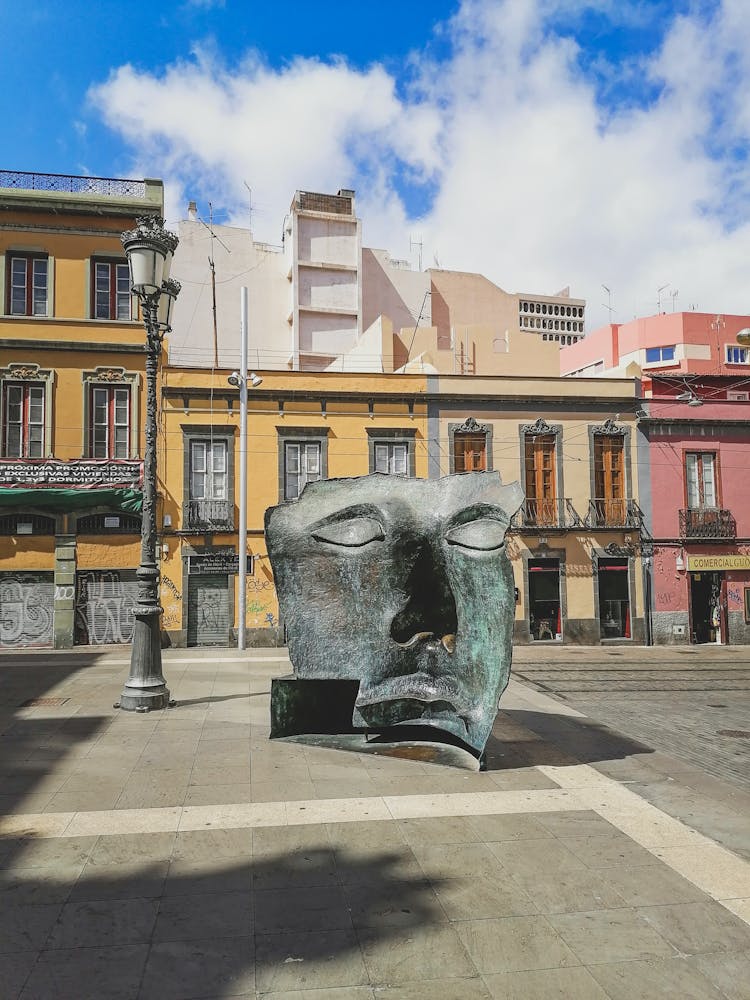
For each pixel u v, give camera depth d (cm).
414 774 820
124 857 585
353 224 4025
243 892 528
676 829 673
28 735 979
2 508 2205
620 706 1385
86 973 423
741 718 1289
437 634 970
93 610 2259
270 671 1633
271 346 3894
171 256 1268
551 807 725
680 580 2617
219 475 2381
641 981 425
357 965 437
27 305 2320
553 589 2548
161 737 969
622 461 2623
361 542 959
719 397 2784
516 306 4472
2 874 552
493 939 468
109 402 2344
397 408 2497
